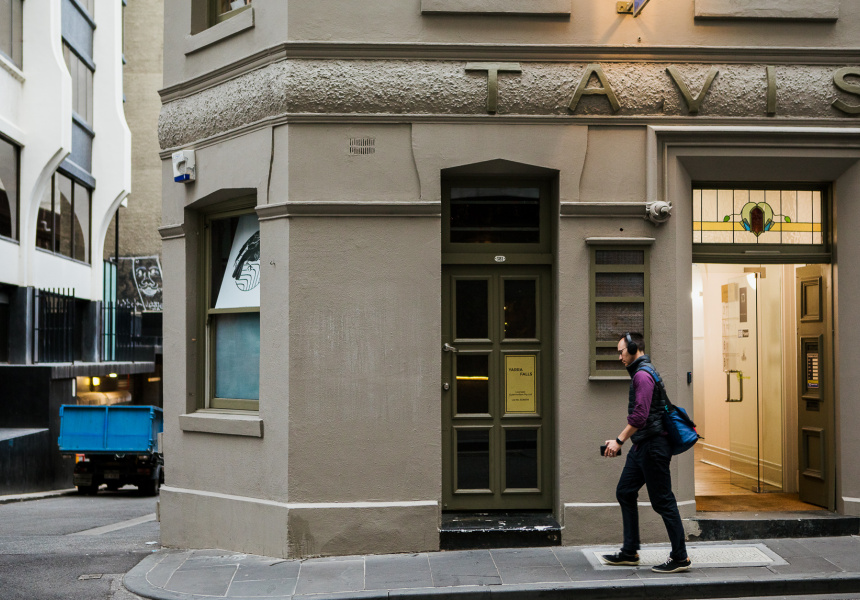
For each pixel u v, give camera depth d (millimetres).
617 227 7176
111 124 24688
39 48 19203
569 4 7168
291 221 7047
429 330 7074
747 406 8609
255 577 6336
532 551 6816
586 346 7129
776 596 5863
